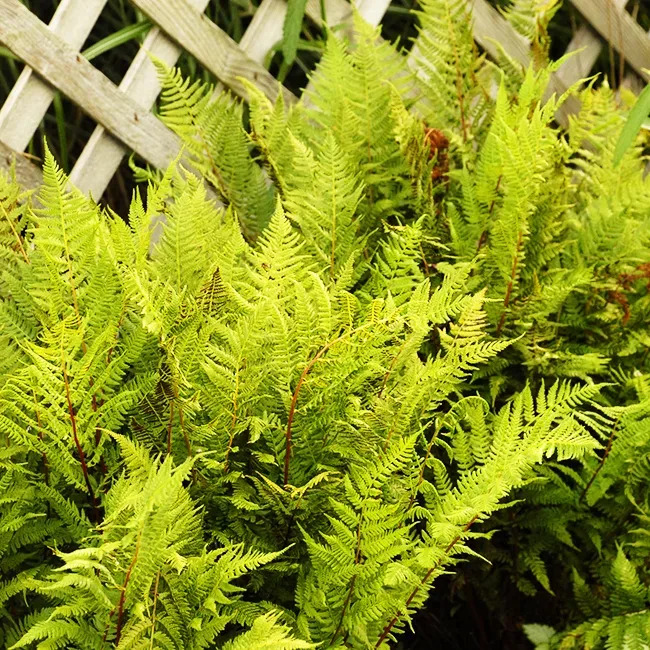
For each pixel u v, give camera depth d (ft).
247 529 5.90
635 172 7.02
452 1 7.45
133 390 5.82
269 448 5.95
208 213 6.22
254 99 6.78
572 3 7.81
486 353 5.93
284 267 6.02
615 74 8.23
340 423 5.84
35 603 5.84
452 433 6.05
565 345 6.67
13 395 5.72
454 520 5.69
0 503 5.75
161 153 7.11
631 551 6.45
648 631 6.16
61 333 5.61
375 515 5.70
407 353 5.97
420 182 6.59
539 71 7.00
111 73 7.98
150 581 5.57
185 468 5.55
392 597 5.75
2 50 6.90
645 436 6.30
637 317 6.68
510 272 6.46
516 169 6.33
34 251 6.09
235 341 5.77
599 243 6.68
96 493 5.82
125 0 7.83
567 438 5.80
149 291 5.89
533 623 6.58
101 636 5.60
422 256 6.42
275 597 5.95
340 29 7.30
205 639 5.65
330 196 6.34
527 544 6.56
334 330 5.90
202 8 7.15
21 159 6.89
